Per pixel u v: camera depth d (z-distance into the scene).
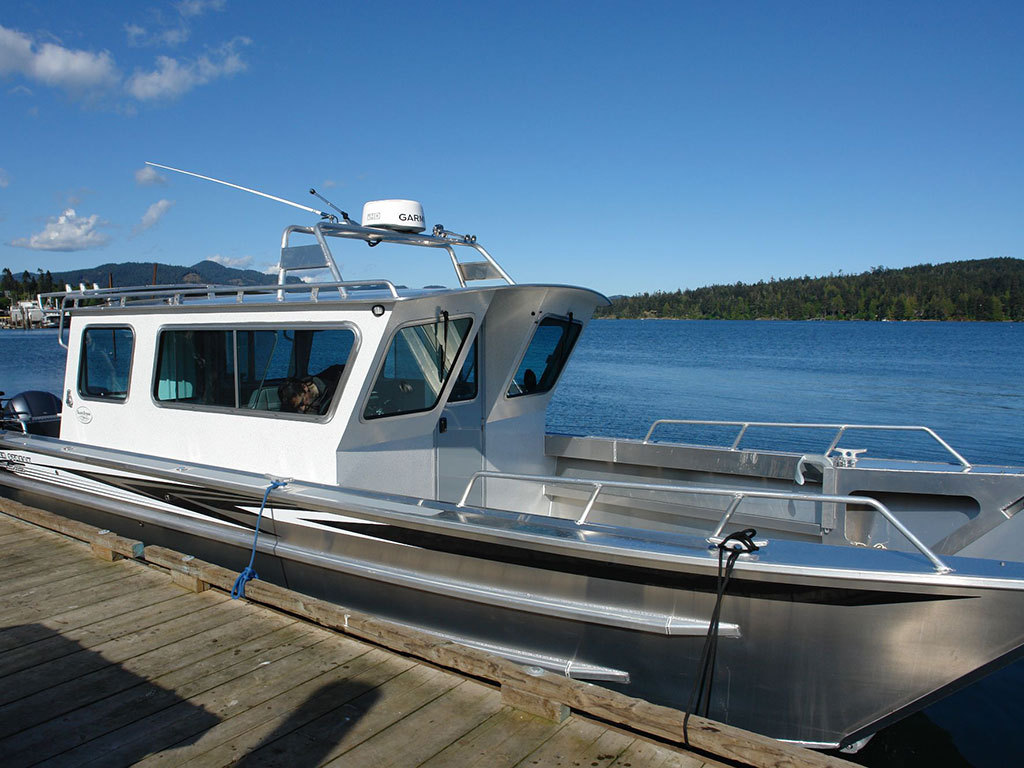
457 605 3.87
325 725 3.10
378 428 4.39
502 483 5.42
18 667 3.63
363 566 4.12
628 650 3.45
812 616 3.06
